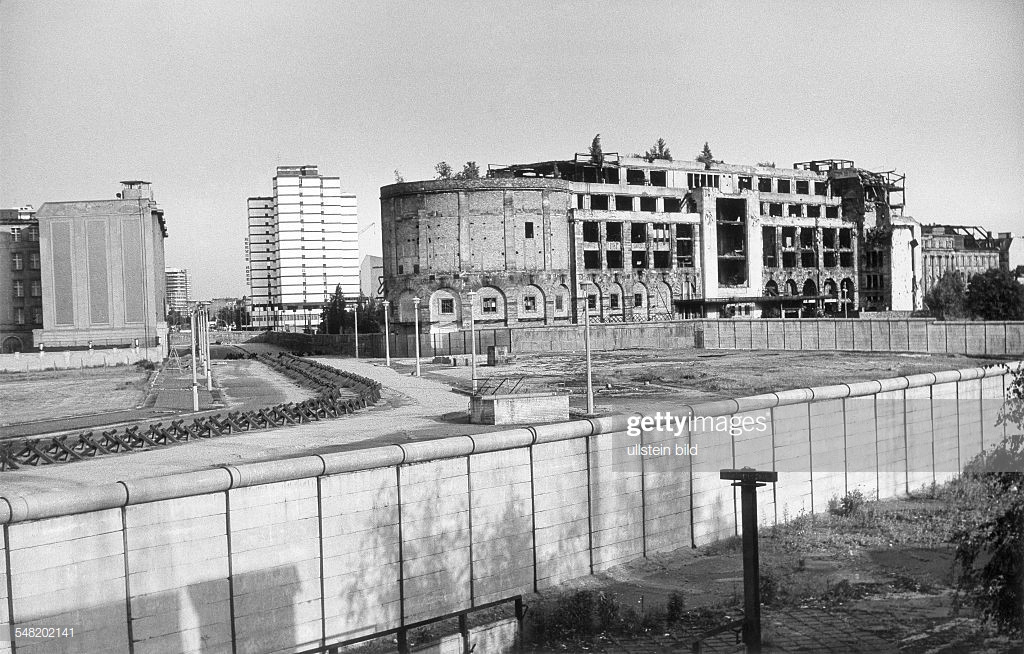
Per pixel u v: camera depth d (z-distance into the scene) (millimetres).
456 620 30047
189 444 47312
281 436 49406
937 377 46844
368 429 51312
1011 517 27062
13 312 131875
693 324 116750
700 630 26766
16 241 131875
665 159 142625
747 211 143625
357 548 28531
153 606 24844
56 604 23344
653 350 113750
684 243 141375
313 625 27609
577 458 33875
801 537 36719
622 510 35094
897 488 44812
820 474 41469
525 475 32406
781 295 144125
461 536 30797
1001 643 25062
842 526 38188
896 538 36000
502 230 127562
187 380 94188
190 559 25516
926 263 181375
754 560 21344
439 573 30250
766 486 39031
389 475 29234
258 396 75500
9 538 22656
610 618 28234
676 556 35688
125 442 45719
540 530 32750
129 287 119875
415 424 53156
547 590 32375
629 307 135000
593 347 115812
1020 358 89438
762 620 27000
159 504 25000
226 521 26156
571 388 70312
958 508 40719
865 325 103250
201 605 25656
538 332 115688
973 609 27391
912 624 26531
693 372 80375
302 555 27453
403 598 29422
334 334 143000
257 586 26609
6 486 36344
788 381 70812
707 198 140000
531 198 128125
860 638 25328
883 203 155000
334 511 28094
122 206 119625
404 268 130000
